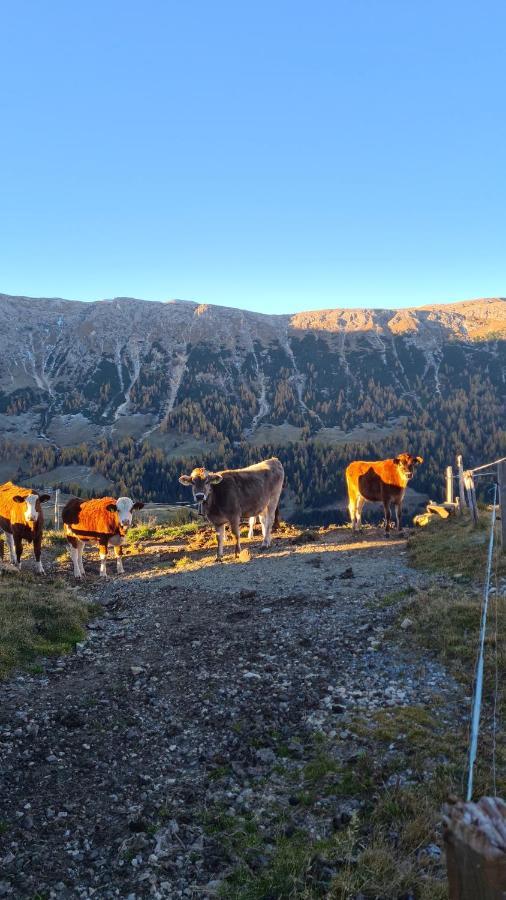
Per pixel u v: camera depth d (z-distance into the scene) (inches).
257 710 300.0
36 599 491.5
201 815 222.4
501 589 426.6
